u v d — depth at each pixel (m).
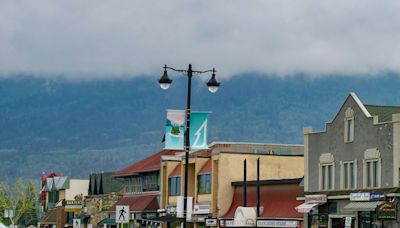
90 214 160.00
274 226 95.06
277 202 97.44
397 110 83.56
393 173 75.56
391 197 75.19
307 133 89.75
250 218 93.56
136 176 138.50
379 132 78.12
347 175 82.81
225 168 106.69
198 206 110.38
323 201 85.12
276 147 113.00
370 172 79.38
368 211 78.88
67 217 177.00
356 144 81.62
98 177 171.50
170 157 122.88
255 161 108.00
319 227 86.50
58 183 198.00
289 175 108.50
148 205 126.56
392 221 75.38
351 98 83.06
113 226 144.25
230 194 106.50
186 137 57.75
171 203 120.19
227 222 103.31
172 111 57.19
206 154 114.19
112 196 155.62
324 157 86.62
